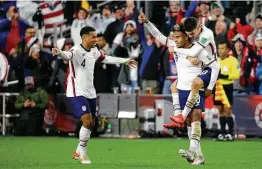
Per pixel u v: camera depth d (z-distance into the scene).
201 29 25.55
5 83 48.41
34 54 48.56
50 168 25.44
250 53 45.81
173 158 30.75
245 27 47.00
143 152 34.38
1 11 51.03
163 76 47.00
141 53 47.34
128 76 47.56
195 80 25.28
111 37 48.72
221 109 43.12
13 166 26.39
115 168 25.28
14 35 50.06
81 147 27.67
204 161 28.50
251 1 49.50
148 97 45.84
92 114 27.80
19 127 47.12
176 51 26.05
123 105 45.94
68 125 47.12
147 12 49.44
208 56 25.38
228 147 37.72
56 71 48.38
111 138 45.19
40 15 50.97
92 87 27.58
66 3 50.88
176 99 26.67
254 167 25.92
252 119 44.50
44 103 46.91
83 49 27.38
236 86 46.28
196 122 25.92
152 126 45.78
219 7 46.91
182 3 48.78
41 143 40.66
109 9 49.72
